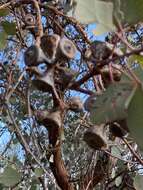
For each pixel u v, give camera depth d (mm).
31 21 275
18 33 342
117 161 490
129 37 326
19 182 407
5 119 424
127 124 156
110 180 499
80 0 163
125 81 155
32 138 318
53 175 419
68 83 177
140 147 155
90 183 479
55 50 175
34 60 173
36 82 177
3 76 345
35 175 427
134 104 155
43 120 192
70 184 428
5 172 373
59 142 360
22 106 427
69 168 543
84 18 161
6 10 288
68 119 513
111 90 156
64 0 294
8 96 251
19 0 269
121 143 434
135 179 318
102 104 156
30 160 429
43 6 249
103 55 168
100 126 172
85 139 172
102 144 171
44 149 396
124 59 175
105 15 161
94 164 489
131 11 162
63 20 305
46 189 478
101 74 170
